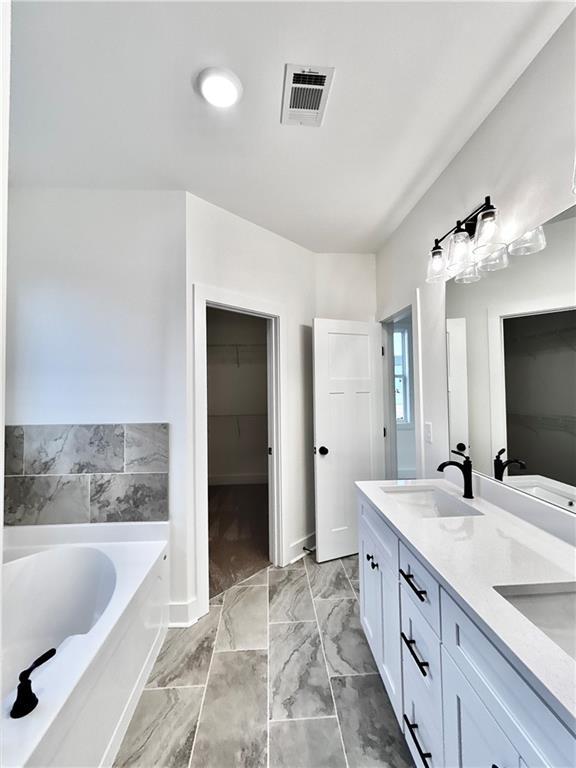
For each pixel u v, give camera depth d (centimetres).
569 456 116
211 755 125
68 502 201
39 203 202
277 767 121
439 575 96
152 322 203
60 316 203
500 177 144
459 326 176
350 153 174
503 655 72
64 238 203
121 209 203
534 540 116
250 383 492
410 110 147
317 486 264
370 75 130
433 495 179
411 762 123
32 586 176
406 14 109
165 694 150
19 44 118
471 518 135
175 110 146
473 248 150
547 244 122
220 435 494
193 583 200
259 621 196
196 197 210
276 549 258
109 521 201
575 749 56
